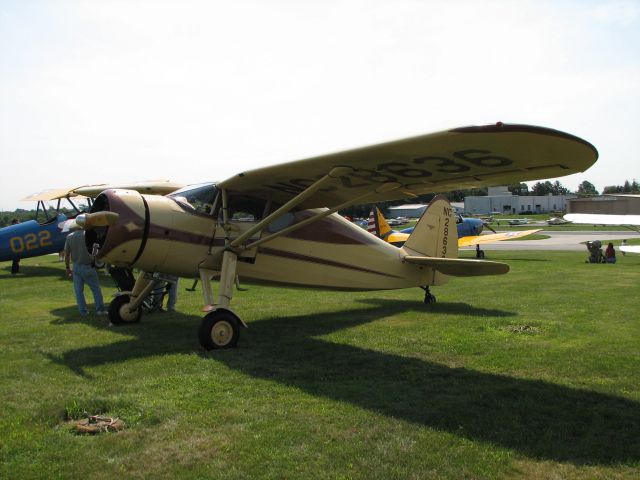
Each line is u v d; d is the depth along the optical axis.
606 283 10.95
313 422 3.50
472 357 5.19
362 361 5.05
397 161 5.05
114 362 5.01
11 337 6.17
